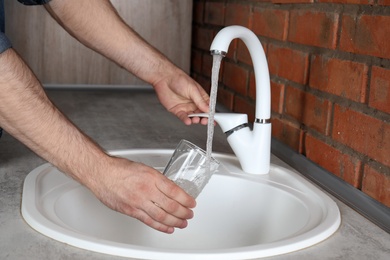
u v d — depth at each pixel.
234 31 1.17
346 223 1.08
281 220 1.24
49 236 0.97
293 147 1.53
